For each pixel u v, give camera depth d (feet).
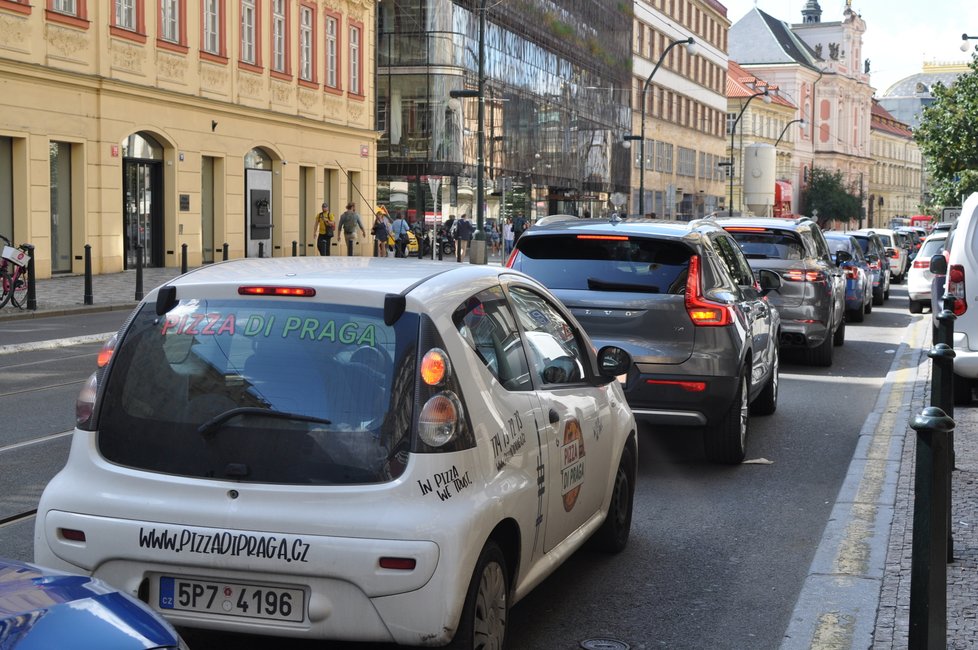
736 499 26.37
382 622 13.69
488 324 16.08
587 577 20.27
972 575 19.40
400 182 165.78
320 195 132.57
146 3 99.96
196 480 14.33
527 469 15.72
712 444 29.81
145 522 14.29
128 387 14.97
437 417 14.10
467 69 168.76
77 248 93.35
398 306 14.53
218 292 15.15
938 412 13.58
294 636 13.93
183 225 106.52
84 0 91.50
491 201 181.37
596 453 18.98
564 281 29.04
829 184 397.19
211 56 110.01
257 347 14.69
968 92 160.66
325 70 133.08
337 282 15.02
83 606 9.48
